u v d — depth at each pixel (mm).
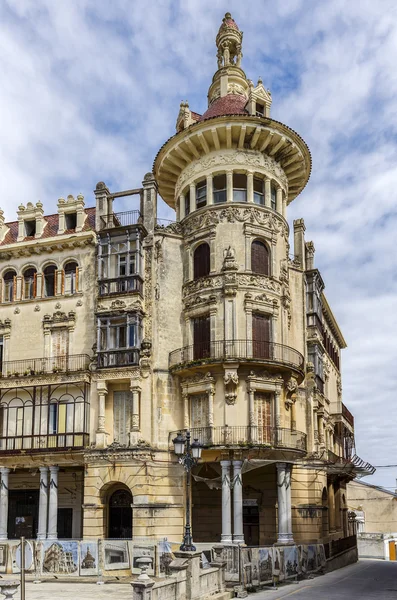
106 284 41062
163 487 37844
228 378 37312
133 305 40094
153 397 39031
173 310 41312
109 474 37719
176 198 45438
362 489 79875
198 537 40594
